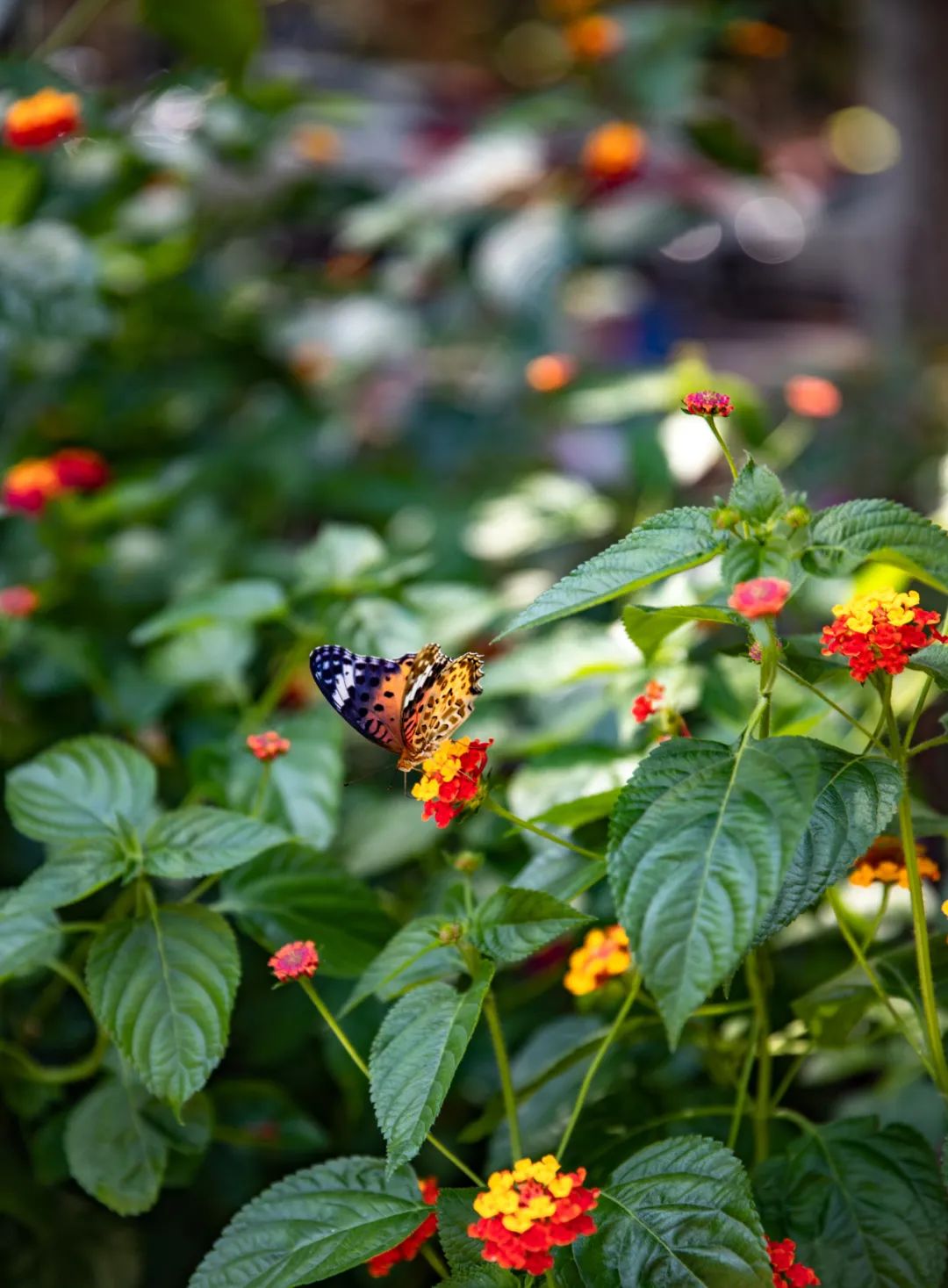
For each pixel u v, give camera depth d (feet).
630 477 3.90
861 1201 2.03
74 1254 2.43
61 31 4.32
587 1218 1.83
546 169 4.56
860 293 6.00
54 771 2.24
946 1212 2.02
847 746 2.39
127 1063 2.06
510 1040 2.58
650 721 2.23
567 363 4.02
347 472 4.48
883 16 5.41
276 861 2.26
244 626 2.81
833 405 3.62
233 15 3.97
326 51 8.84
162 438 4.55
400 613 2.64
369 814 2.69
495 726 2.71
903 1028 2.05
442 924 1.99
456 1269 1.90
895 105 5.47
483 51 8.96
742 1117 2.23
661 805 1.81
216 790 2.46
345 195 4.82
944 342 5.18
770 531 1.86
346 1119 2.61
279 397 4.70
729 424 3.59
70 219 4.04
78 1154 2.22
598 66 4.62
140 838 2.17
